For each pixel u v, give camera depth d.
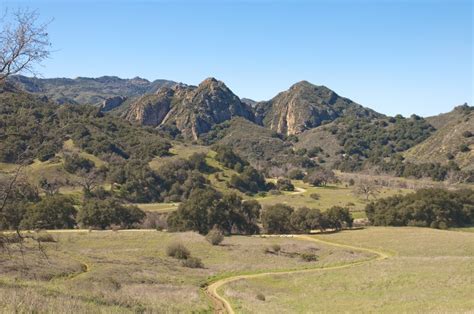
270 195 147.50
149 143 167.50
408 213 106.25
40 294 20.28
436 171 182.88
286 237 92.38
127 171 129.12
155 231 86.94
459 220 106.25
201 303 32.94
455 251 74.94
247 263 62.47
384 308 31.42
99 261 51.97
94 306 19.33
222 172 157.62
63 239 70.69
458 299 32.50
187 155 165.88
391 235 91.69
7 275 34.47
